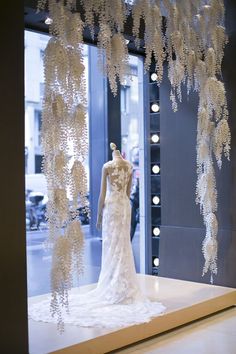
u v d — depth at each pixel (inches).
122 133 231.8
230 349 143.6
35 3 145.7
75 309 162.1
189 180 216.4
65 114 130.4
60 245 128.0
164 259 224.2
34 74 209.9
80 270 131.6
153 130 235.8
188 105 217.0
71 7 150.8
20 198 118.3
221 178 205.8
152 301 177.0
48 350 124.0
